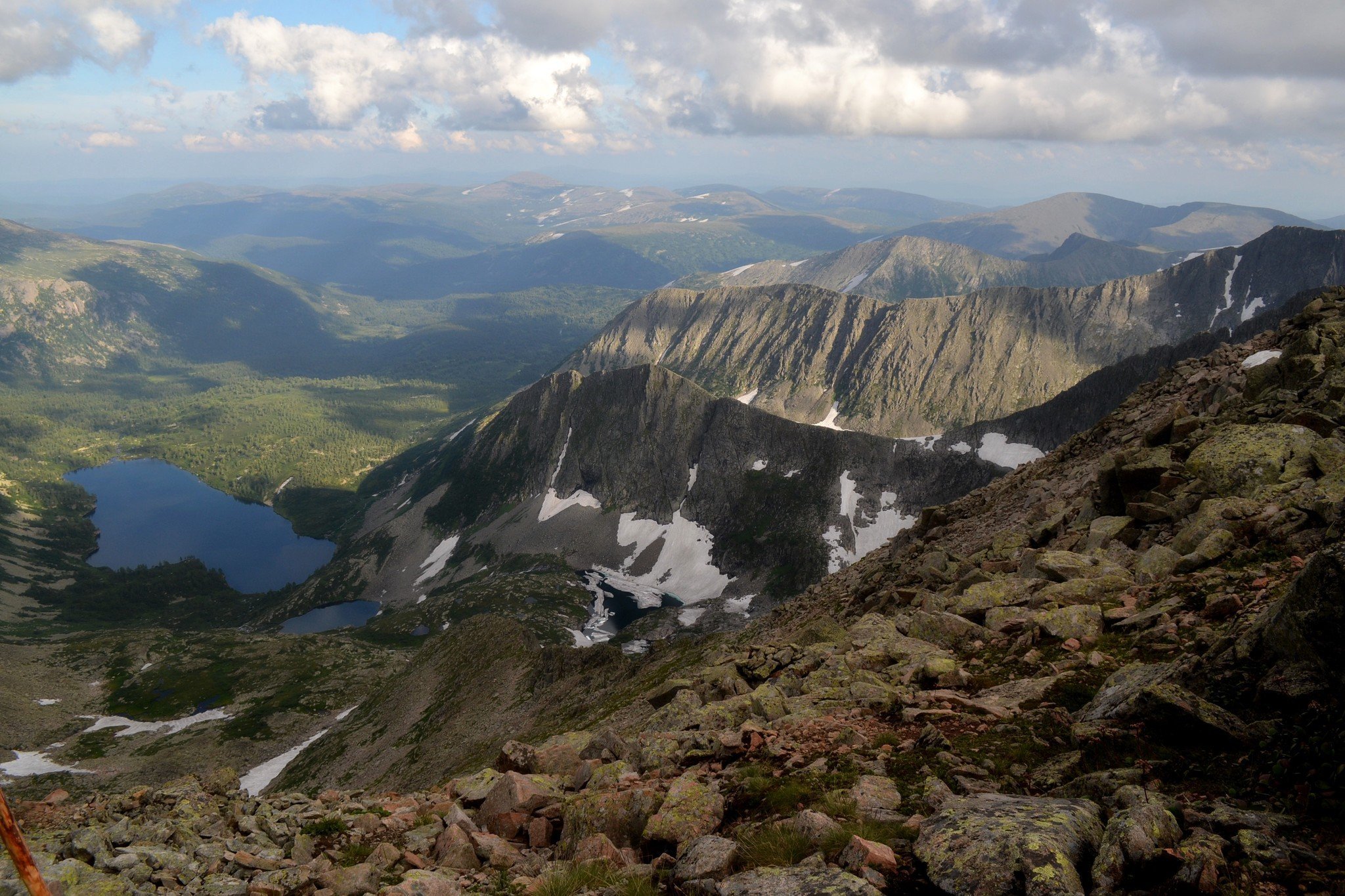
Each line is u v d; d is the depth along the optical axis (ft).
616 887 35.68
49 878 38.96
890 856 30.32
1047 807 31.17
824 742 48.21
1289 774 31.78
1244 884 25.07
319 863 44.88
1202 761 35.14
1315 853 26.32
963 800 34.09
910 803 37.11
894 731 47.34
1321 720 33.14
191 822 50.57
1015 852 27.76
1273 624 39.32
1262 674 38.88
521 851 46.98
